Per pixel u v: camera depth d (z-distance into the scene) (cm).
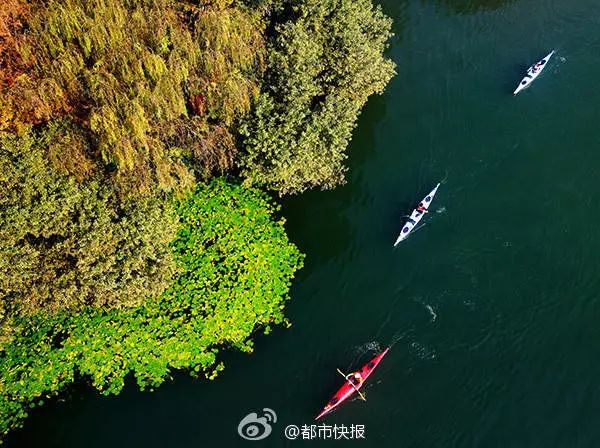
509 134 3594
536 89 3772
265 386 2725
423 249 3138
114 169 2778
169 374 2741
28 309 2686
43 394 2709
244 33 2928
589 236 3138
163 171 2808
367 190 3406
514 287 2983
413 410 2639
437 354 2792
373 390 2692
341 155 3325
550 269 3036
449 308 2933
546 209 3250
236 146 3139
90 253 2630
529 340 2816
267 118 3027
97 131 2578
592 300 2919
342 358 2803
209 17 2727
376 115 3756
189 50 2748
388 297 2992
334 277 3073
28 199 2544
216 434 2614
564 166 3422
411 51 4081
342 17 3234
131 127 2633
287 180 3131
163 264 2847
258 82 3098
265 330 2864
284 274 3055
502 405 2644
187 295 2927
